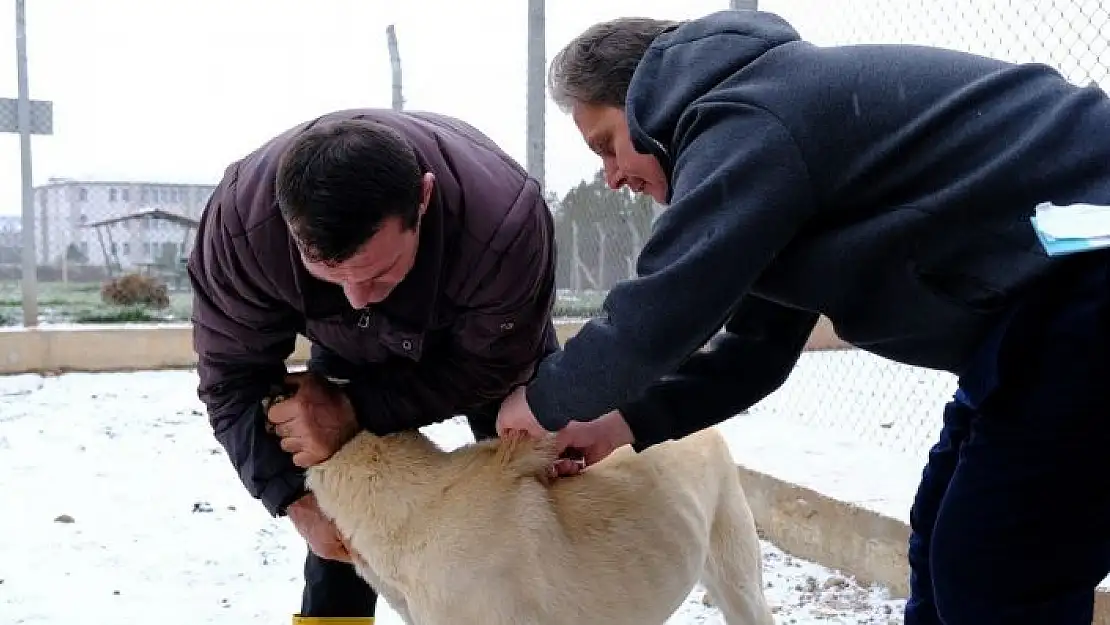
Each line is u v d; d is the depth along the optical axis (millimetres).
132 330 8312
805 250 1842
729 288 1746
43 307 8742
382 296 2084
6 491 4902
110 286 9180
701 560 2668
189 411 6754
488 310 2268
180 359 8477
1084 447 1752
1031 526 1805
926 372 7348
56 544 4168
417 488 2316
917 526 2305
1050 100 1798
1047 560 1820
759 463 4414
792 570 3916
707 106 1792
